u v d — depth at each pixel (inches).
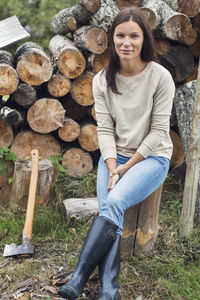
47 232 113.9
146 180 90.6
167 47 138.3
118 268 86.0
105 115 97.1
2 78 124.4
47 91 137.9
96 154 152.3
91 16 133.0
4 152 134.5
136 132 93.5
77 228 116.1
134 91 92.1
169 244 108.3
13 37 133.9
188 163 108.0
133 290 91.7
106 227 85.3
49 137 141.0
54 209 125.6
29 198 110.8
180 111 127.6
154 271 97.7
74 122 140.6
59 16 146.3
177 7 134.7
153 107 93.0
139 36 87.3
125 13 86.8
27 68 126.7
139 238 103.2
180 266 99.2
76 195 134.3
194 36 133.3
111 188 90.6
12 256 101.7
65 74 132.6
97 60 135.3
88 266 83.4
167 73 91.1
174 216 124.1
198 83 105.7
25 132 138.4
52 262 101.0
